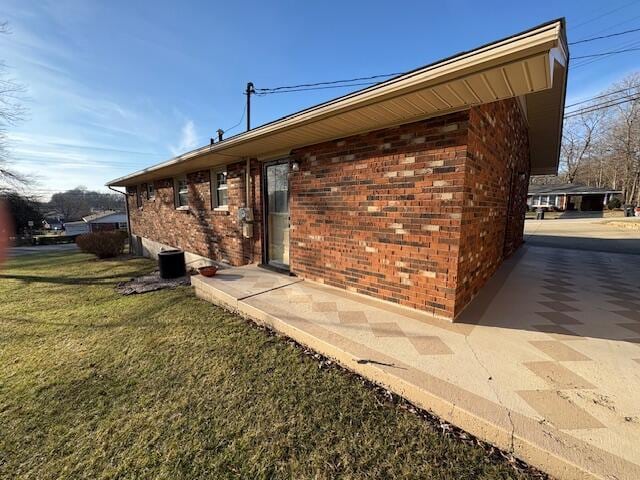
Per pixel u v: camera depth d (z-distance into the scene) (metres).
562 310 3.43
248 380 2.48
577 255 7.58
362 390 2.27
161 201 10.00
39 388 2.55
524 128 6.50
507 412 1.74
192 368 2.73
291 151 4.79
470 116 2.83
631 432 1.57
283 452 1.74
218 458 1.73
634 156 28.64
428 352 2.47
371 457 1.68
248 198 5.95
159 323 3.91
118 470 1.69
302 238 4.79
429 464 1.61
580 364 2.26
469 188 3.05
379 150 3.54
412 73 2.34
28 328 4.02
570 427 1.62
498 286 4.37
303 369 2.59
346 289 4.16
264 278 4.94
